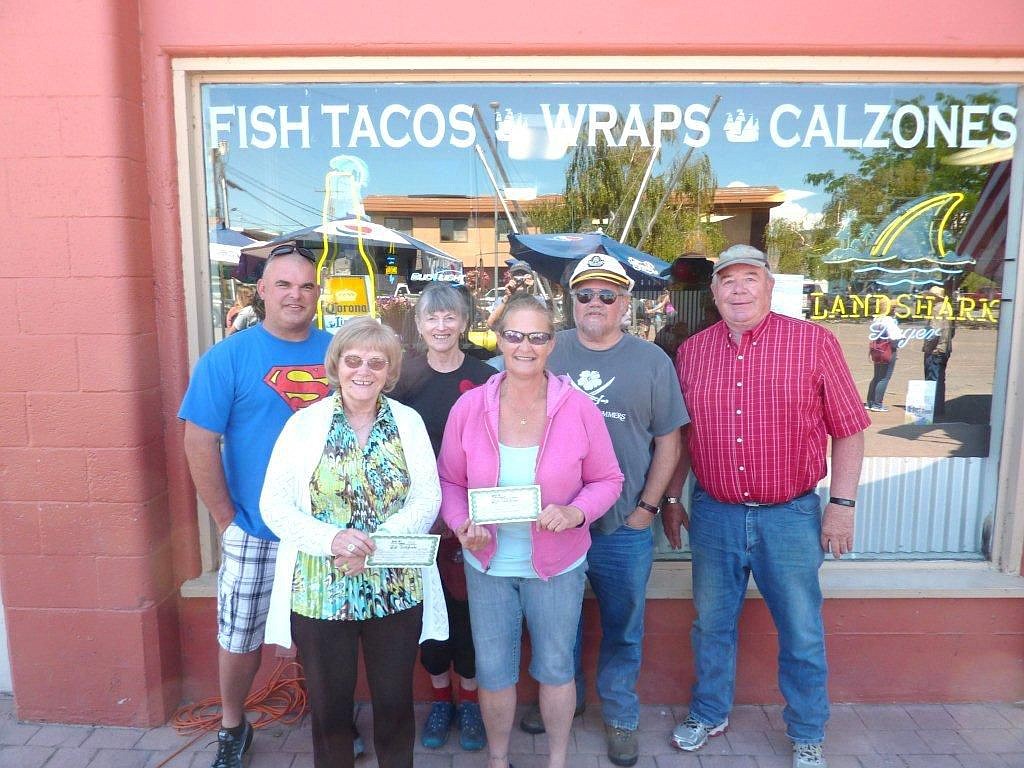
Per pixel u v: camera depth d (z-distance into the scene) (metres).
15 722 2.92
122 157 2.65
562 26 2.75
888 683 3.07
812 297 3.14
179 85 2.81
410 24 2.75
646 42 2.75
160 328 2.87
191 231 2.88
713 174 3.08
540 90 3.02
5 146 2.64
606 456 2.32
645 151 3.07
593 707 3.08
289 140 3.03
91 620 2.84
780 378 2.47
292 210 3.07
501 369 2.80
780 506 2.56
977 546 3.19
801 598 2.58
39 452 2.76
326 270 3.14
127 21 2.67
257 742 2.83
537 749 2.81
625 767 2.70
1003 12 2.75
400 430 2.17
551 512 2.14
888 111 3.01
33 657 2.88
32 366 2.72
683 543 3.26
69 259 2.67
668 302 3.20
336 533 2.03
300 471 2.09
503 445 2.27
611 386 2.53
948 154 3.03
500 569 2.30
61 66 2.61
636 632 2.68
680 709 3.08
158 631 2.88
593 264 2.50
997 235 3.04
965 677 3.06
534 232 3.16
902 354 3.14
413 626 2.18
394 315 3.20
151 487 2.83
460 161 3.08
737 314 2.48
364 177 3.08
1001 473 3.08
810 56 2.80
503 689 2.35
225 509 2.48
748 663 3.07
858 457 2.55
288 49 2.75
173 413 2.91
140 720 2.89
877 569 3.13
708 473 2.62
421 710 3.04
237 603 2.47
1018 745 2.81
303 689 3.07
